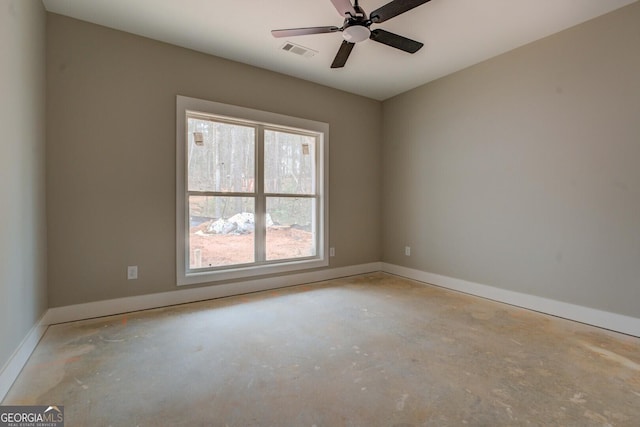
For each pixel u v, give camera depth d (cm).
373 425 138
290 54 316
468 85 346
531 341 225
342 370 185
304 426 137
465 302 317
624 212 240
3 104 161
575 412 147
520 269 304
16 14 181
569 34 267
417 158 405
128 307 279
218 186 329
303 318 270
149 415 144
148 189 287
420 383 171
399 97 429
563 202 273
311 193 399
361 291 355
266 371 183
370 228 449
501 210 318
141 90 282
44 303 238
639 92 232
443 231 375
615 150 244
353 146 428
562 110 273
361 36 226
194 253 318
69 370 182
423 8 240
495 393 162
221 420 141
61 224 252
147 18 256
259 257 358
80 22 257
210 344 218
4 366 158
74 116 256
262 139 357
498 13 247
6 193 164
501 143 317
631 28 235
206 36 283
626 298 239
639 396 160
